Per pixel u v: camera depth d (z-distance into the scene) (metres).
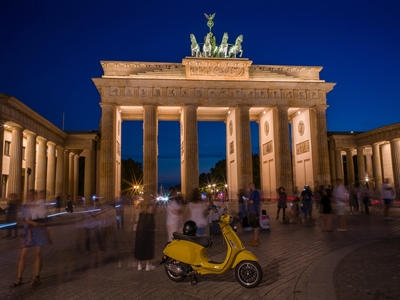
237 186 85.56
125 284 13.89
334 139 96.69
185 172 83.06
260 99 85.00
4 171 70.25
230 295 12.15
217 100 83.81
